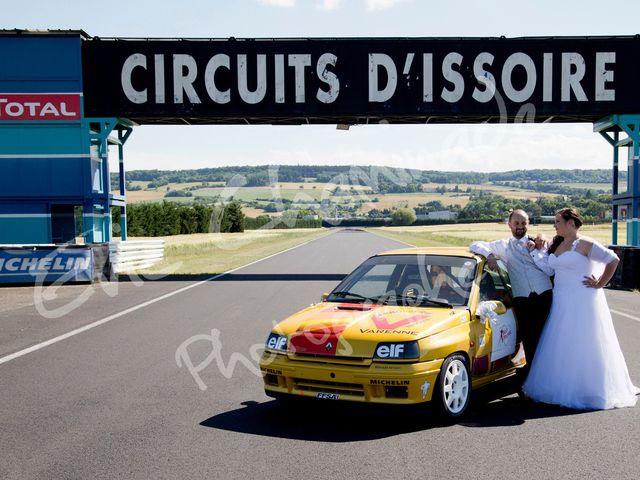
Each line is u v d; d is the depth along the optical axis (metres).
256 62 22.03
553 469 4.67
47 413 6.28
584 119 23.14
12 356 9.09
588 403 6.39
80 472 4.70
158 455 5.05
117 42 21.94
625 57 21.58
